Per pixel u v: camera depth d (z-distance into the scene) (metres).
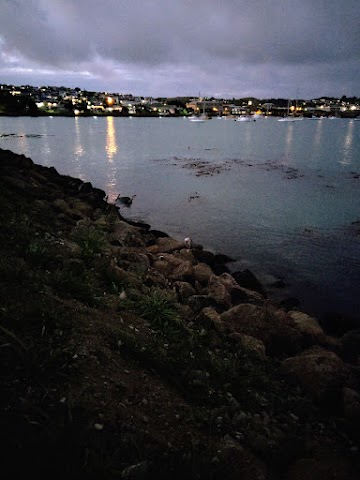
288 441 4.71
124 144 76.50
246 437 4.67
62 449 3.18
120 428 3.96
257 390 6.20
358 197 28.34
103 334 5.80
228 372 6.26
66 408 3.85
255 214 23.69
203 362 6.30
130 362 5.39
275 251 17.22
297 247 17.75
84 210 18.69
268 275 14.62
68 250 9.45
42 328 5.05
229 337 8.00
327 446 5.06
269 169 42.97
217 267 14.78
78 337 5.30
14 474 2.82
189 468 3.59
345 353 9.03
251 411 5.45
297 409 5.88
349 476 4.11
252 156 56.41
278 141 85.75
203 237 19.33
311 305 12.38
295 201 27.17
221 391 5.62
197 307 9.73
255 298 11.38
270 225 21.33
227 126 168.12
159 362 5.62
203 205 26.36
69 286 6.88
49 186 23.00
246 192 30.55
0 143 70.88
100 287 8.09
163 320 7.46
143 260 12.38
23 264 6.70
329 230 20.34
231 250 17.39
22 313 5.14
